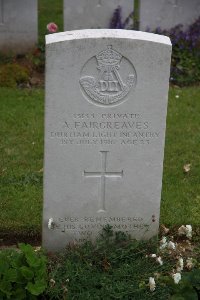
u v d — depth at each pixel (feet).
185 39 14.25
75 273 7.87
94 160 8.07
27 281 7.33
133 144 8.05
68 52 7.53
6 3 13.96
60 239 8.41
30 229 8.84
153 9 14.40
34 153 10.60
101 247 8.26
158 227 8.56
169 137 11.21
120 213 8.38
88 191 8.20
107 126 7.92
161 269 8.04
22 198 9.39
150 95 7.82
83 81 7.68
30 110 11.95
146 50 7.62
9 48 14.32
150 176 8.21
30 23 14.14
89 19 14.46
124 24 14.51
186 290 7.48
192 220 9.05
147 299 7.61
